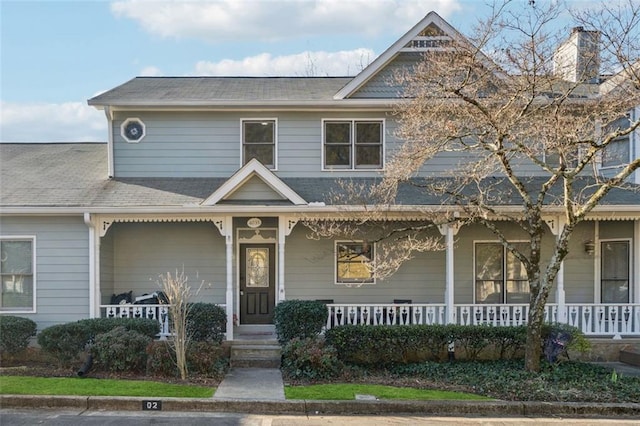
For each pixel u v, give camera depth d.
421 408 8.59
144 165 14.69
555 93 11.50
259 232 14.54
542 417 8.39
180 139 14.73
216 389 9.38
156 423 7.80
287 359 10.80
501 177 14.25
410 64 14.69
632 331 13.02
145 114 14.70
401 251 14.30
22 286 12.85
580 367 10.98
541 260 14.45
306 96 14.84
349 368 11.18
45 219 12.80
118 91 15.20
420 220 13.34
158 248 14.41
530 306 10.76
